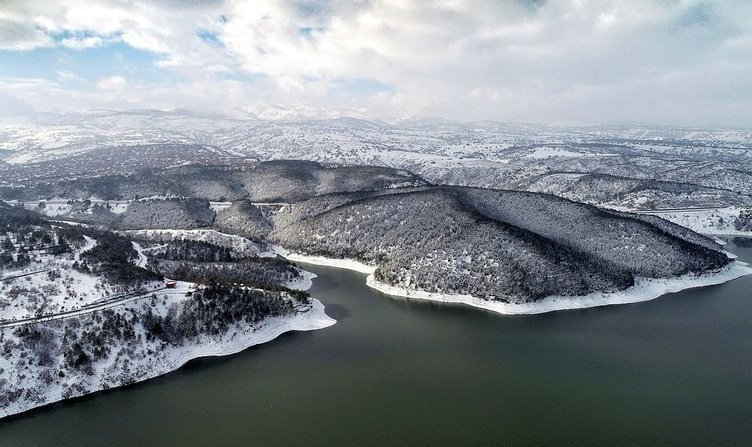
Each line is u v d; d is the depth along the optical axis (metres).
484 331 170.38
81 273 164.50
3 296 148.00
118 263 175.88
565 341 162.88
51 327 137.88
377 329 171.38
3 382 123.75
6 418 118.75
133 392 130.50
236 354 152.50
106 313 145.62
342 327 173.38
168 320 153.38
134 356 140.38
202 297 160.88
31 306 146.25
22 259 168.62
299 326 172.12
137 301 153.88
